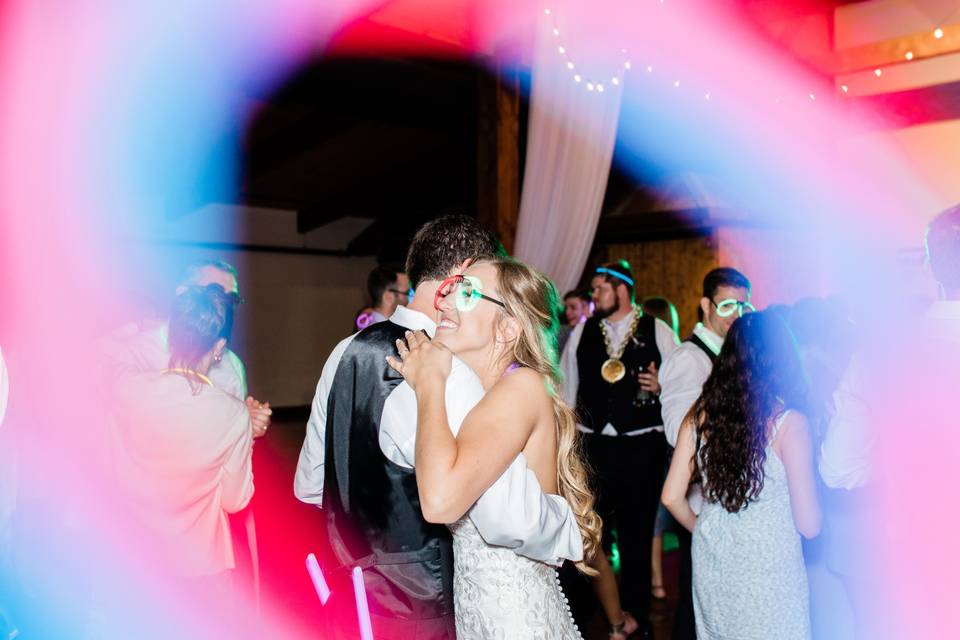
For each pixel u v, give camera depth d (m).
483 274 1.38
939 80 5.48
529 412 1.21
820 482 1.93
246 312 10.97
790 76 5.98
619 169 8.45
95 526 1.89
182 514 1.90
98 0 5.14
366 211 11.24
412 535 1.50
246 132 8.58
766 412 1.83
